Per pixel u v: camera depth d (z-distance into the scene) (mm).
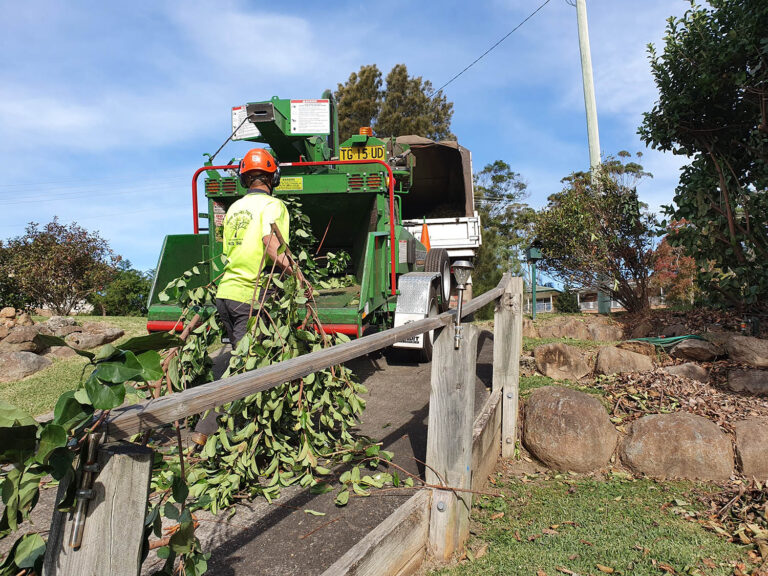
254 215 3682
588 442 4367
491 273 20578
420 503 2832
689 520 3512
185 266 5891
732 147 6652
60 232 15883
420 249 8594
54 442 1088
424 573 2807
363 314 5273
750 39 5734
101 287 16250
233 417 3119
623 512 3623
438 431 3020
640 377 5832
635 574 2824
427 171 12492
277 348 3439
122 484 1204
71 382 6773
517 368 4895
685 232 7016
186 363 3789
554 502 3799
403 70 35312
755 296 6559
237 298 3695
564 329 8594
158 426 1268
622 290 9375
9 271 14195
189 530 1479
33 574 1324
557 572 2855
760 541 3102
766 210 6344
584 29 13477
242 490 3262
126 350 1312
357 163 5941
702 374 5758
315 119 6164
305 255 4090
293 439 3643
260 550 2588
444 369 2996
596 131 13391
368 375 6543
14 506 1180
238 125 6141
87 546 1188
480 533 3312
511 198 42656
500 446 4719
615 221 9211
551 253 9938
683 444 4195
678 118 6551
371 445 3793
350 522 2857
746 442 4250
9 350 7582
